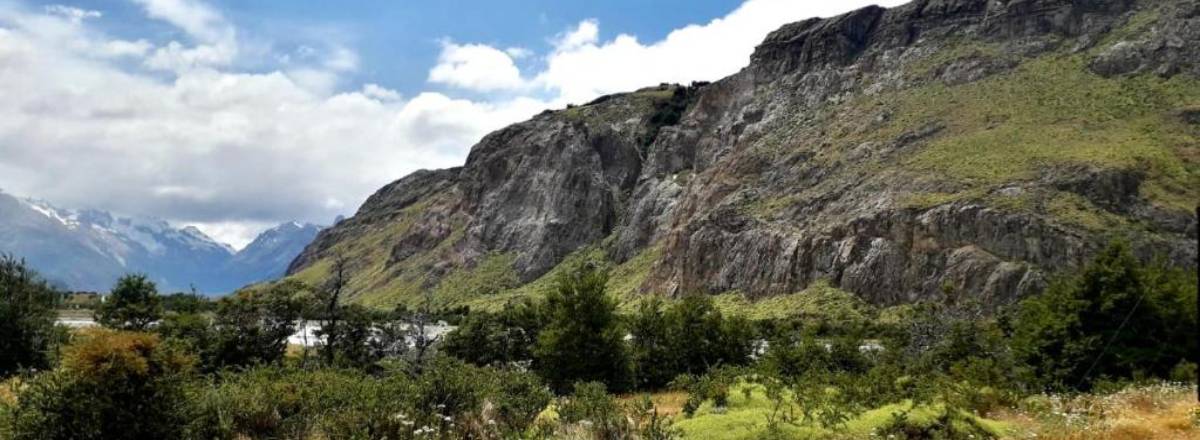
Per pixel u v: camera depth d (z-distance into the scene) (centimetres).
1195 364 2255
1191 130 9262
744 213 11694
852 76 14688
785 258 10225
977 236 8425
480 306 14450
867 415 1661
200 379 2020
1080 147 9094
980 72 12319
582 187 17712
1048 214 8150
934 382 2275
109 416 1355
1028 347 2777
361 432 1656
